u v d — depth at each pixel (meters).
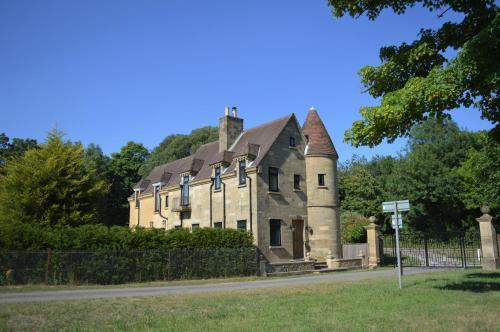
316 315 10.94
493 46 11.21
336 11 14.35
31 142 52.56
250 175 31.03
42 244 21.27
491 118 14.16
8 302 14.28
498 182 42.66
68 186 29.39
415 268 28.23
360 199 56.72
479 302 12.14
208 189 35.53
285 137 32.97
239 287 19.59
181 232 25.84
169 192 41.62
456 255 32.53
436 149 56.78
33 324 10.49
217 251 26.12
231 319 10.69
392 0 13.81
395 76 14.70
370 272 26.61
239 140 36.75
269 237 30.48
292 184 32.62
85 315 11.66
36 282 20.50
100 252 22.00
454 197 50.69
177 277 24.30
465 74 11.41
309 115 35.69
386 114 12.92
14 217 27.17
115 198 61.22
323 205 32.78
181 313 11.78
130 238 23.48
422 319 10.16
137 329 9.77
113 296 16.06
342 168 69.81
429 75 12.30
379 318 10.34
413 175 52.88
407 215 53.62
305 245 32.34
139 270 23.05
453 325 9.42
